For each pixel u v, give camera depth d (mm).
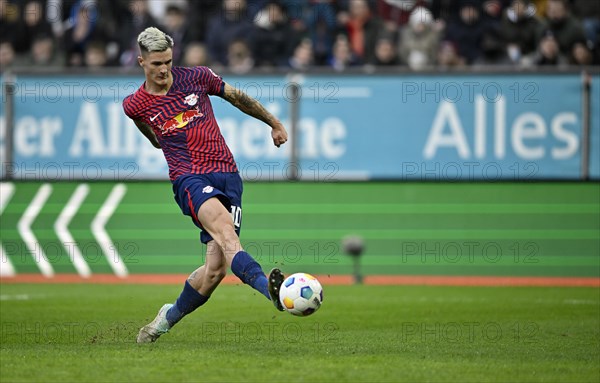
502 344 25531
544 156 52250
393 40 59969
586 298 40469
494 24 60031
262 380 18625
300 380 18656
